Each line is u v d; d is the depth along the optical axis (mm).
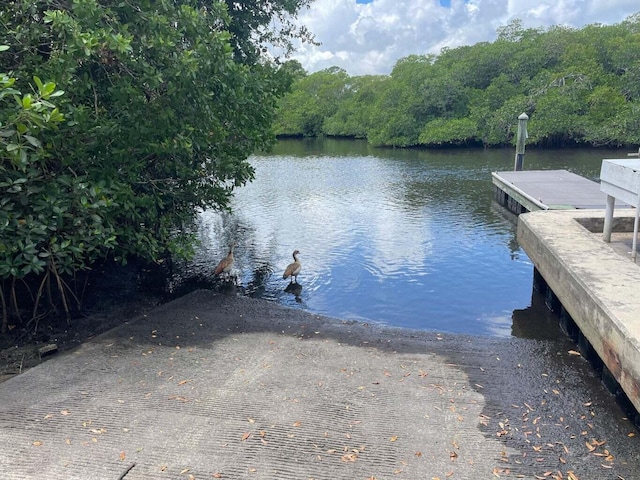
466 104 40969
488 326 7867
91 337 7152
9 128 5348
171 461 4070
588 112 34781
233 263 10547
